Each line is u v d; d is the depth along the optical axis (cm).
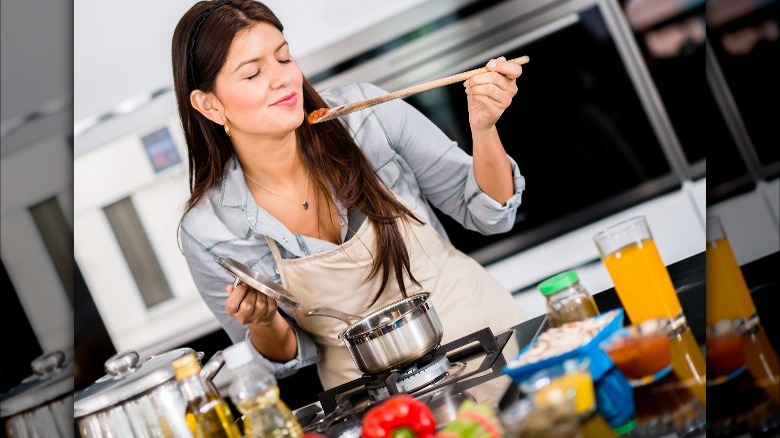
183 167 313
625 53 302
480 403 131
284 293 167
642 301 142
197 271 215
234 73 191
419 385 157
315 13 302
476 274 215
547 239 310
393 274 205
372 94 214
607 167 309
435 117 307
